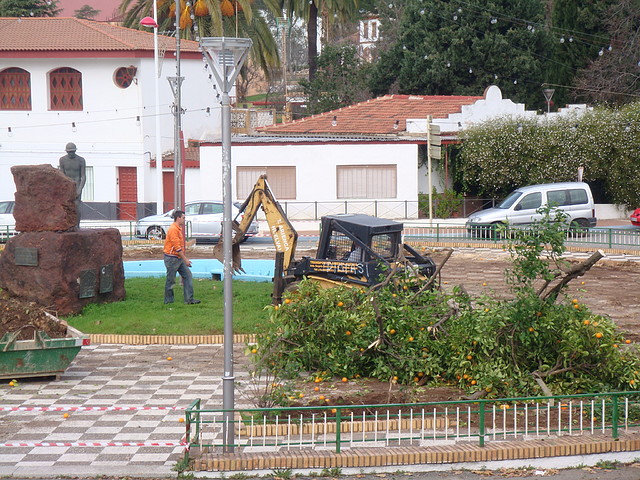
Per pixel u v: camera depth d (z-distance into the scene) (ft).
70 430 35.55
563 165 122.31
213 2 149.28
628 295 66.23
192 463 30.96
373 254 51.47
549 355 40.14
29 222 55.62
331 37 226.99
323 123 138.62
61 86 137.69
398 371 42.19
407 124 130.52
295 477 30.76
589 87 149.07
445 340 41.55
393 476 30.81
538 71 159.12
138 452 32.86
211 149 123.54
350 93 180.86
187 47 144.05
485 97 132.36
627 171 122.93
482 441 31.89
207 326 52.75
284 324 43.32
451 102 142.00
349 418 35.37
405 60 164.66
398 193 123.85
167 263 59.36
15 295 55.62
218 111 150.71
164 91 139.33
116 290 60.23
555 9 155.22
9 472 30.71
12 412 38.01
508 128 123.54
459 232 109.81
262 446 32.89
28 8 196.34
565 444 31.96
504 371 39.11
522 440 32.68
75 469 30.96
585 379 39.19
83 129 137.39
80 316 55.42
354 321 42.50
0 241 99.81
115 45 133.08
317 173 123.95
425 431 34.45
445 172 128.67
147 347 50.65
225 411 31.63
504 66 157.58
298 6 173.06
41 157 138.51
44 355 42.55
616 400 32.58
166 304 59.21
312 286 44.83
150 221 107.24
